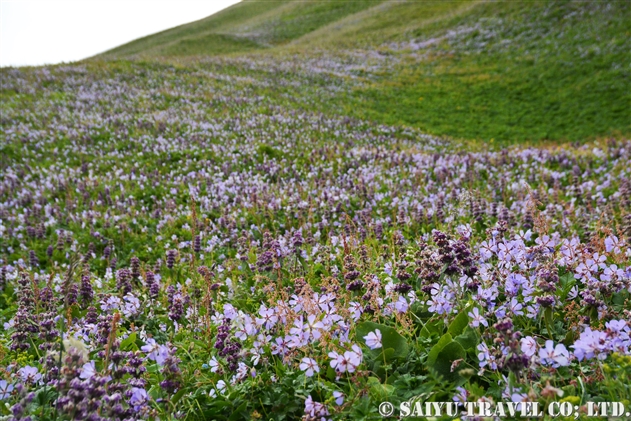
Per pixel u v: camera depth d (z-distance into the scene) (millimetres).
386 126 27516
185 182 14758
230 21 96438
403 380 3268
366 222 8805
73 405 2600
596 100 32750
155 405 3346
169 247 10172
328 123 25328
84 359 2732
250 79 36938
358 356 3324
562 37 43125
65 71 34625
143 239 10797
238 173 15539
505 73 40375
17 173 15641
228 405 3428
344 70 44500
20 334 4410
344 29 67500
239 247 8758
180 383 3426
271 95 32219
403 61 47406
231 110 26391
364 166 15242
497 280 4059
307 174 15062
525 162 14984
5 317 6680
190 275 7422
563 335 3695
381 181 13594
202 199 12438
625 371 2773
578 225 8328
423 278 4199
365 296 4141
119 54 78562
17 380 3594
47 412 3197
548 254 4336
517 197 10891
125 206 12516
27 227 10938
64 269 9117
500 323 2809
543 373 3039
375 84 40250
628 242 4855
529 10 50094
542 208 10203
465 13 56250
